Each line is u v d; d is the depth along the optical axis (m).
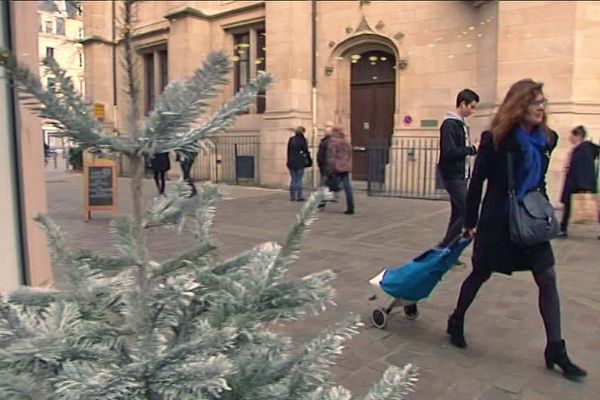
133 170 1.24
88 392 1.02
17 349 1.07
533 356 3.19
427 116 11.74
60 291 1.35
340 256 5.74
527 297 4.12
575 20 5.11
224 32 15.31
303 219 1.42
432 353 3.28
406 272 3.48
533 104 2.88
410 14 11.89
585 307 3.26
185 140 1.15
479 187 3.20
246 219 8.06
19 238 3.24
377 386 1.49
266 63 13.60
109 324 1.28
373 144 12.98
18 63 1.04
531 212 2.86
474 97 5.11
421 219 8.23
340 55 13.29
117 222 1.30
